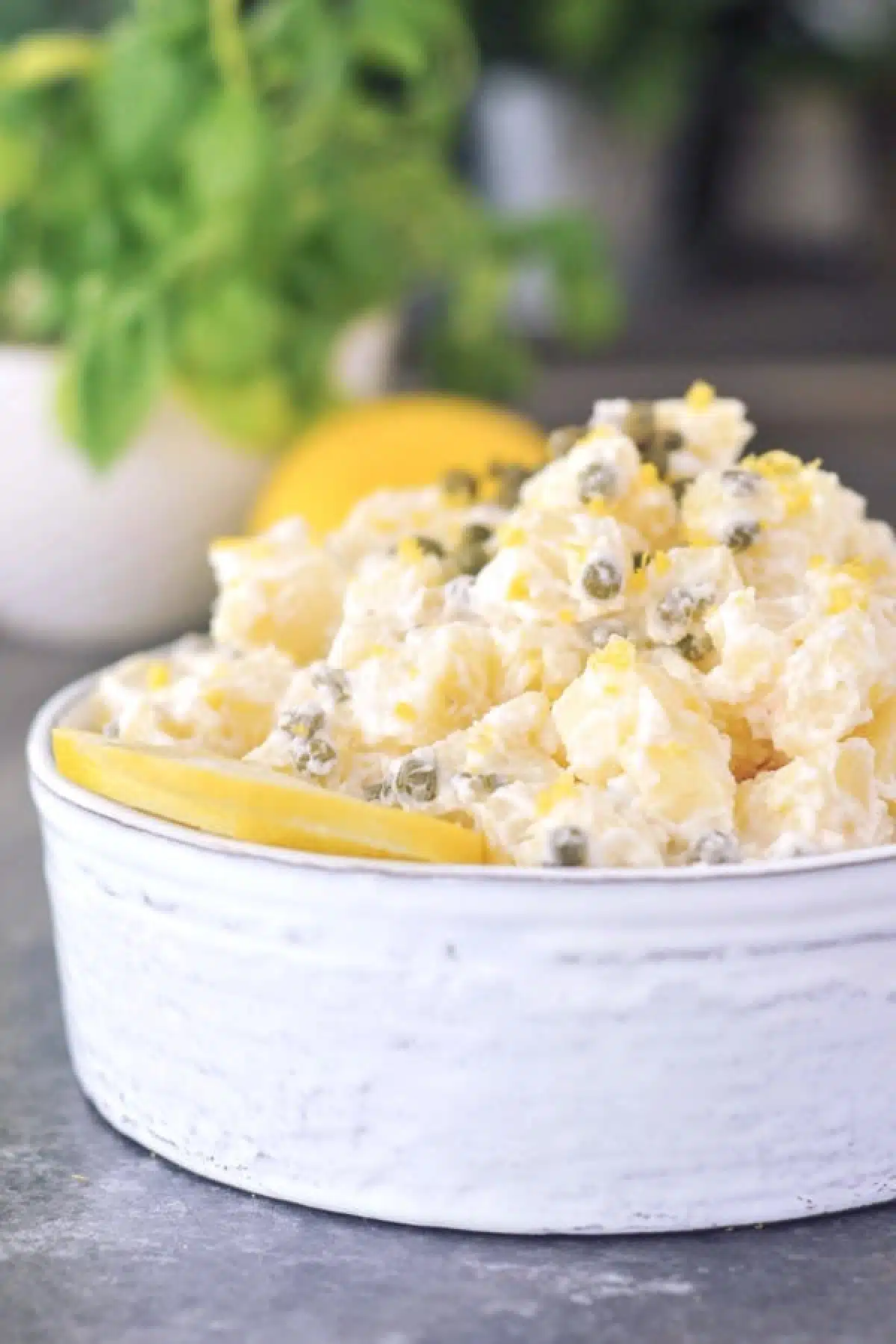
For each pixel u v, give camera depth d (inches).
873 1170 25.5
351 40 47.9
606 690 25.7
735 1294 24.5
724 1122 25.0
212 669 28.6
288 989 25.2
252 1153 25.9
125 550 46.1
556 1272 24.8
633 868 24.9
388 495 31.6
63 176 46.2
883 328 74.2
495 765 26.3
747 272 75.5
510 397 56.0
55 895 27.7
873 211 75.4
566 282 53.8
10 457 45.0
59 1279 25.1
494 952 24.5
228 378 45.2
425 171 50.8
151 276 44.7
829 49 70.6
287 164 46.8
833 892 24.6
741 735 26.7
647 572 27.3
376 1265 25.0
